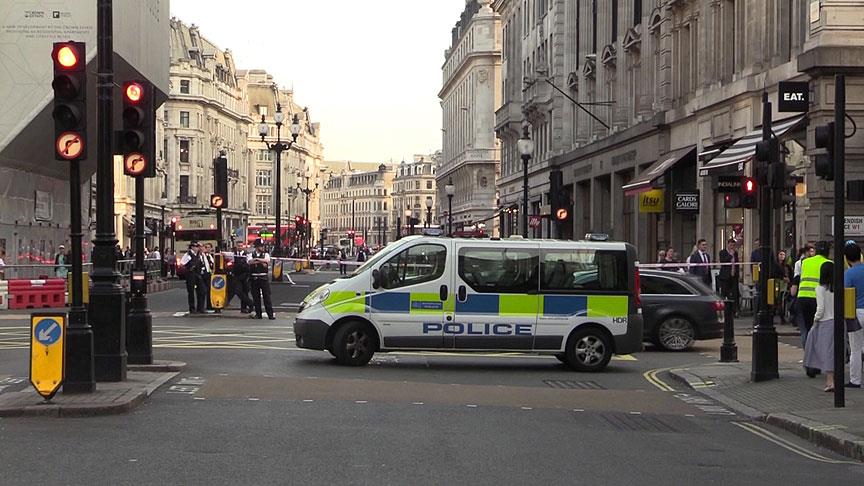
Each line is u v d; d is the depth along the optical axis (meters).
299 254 89.12
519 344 17.16
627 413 12.94
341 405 12.59
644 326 21.16
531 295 17.22
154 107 14.64
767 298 15.63
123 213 84.62
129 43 39.69
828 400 13.39
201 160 113.88
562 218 32.53
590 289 17.39
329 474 8.42
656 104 40.41
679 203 34.66
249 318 28.38
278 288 44.84
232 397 12.98
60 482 7.96
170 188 109.56
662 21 39.22
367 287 17.05
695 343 23.19
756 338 15.61
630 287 17.50
